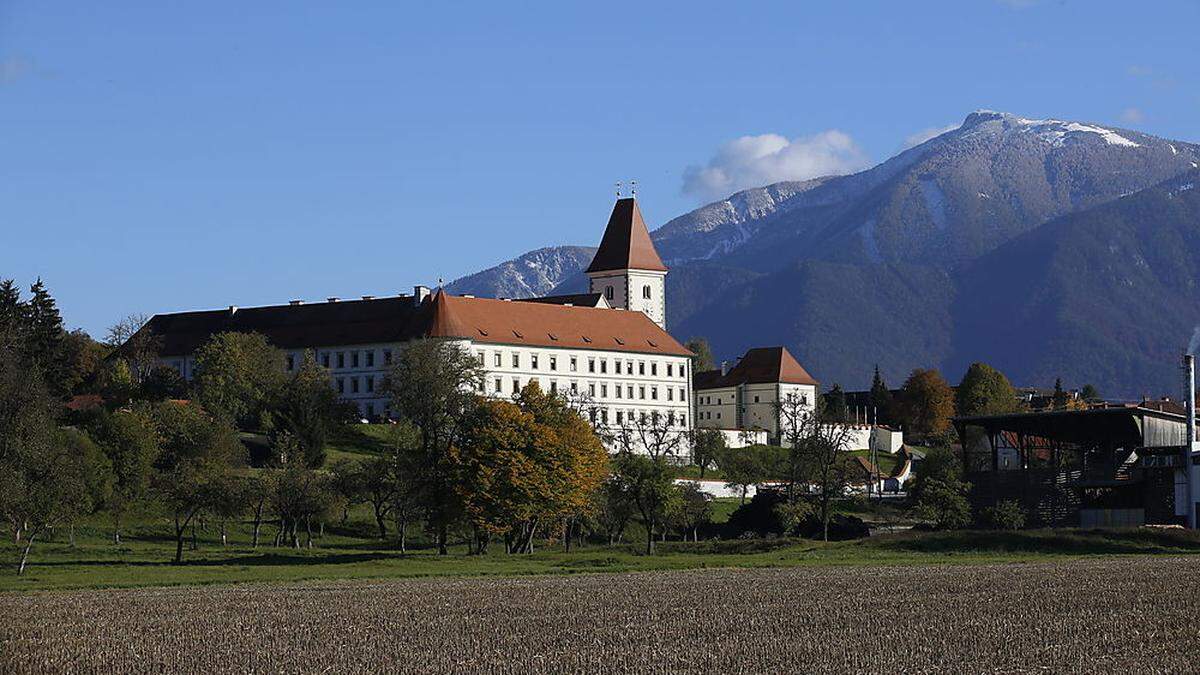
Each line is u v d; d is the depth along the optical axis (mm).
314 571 119562
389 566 124625
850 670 56688
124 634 70875
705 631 68938
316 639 67812
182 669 59500
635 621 73750
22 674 58875
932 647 62031
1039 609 76125
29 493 131250
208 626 73875
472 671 57688
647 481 152750
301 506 156500
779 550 141750
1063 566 110688
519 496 144625
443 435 150375
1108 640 63562
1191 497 157375
